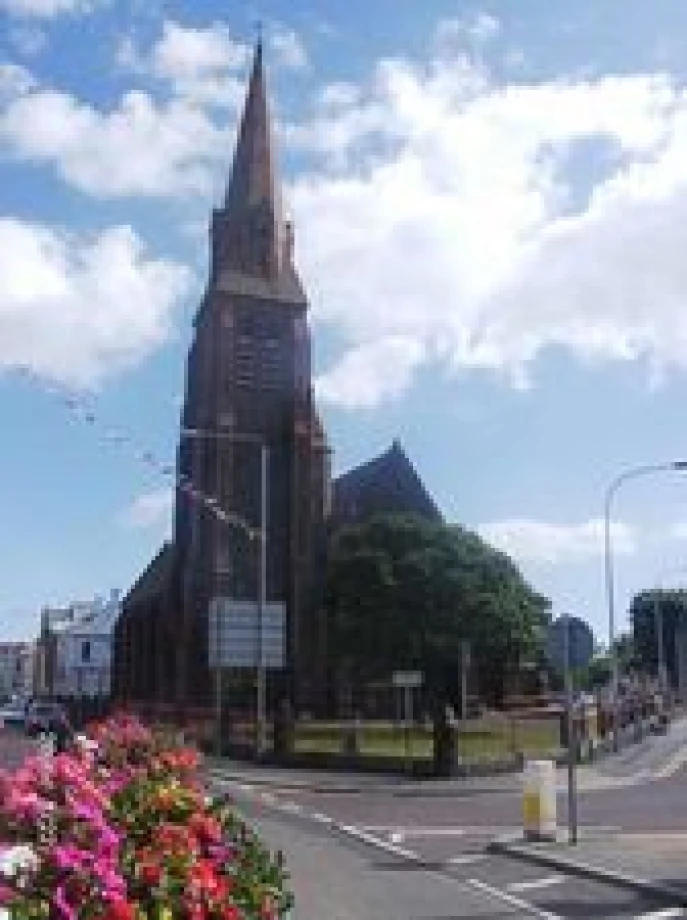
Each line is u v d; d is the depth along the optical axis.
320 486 101.50
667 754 53.03
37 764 7.13
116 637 128.12
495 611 86.81
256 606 63.22
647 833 26.73
